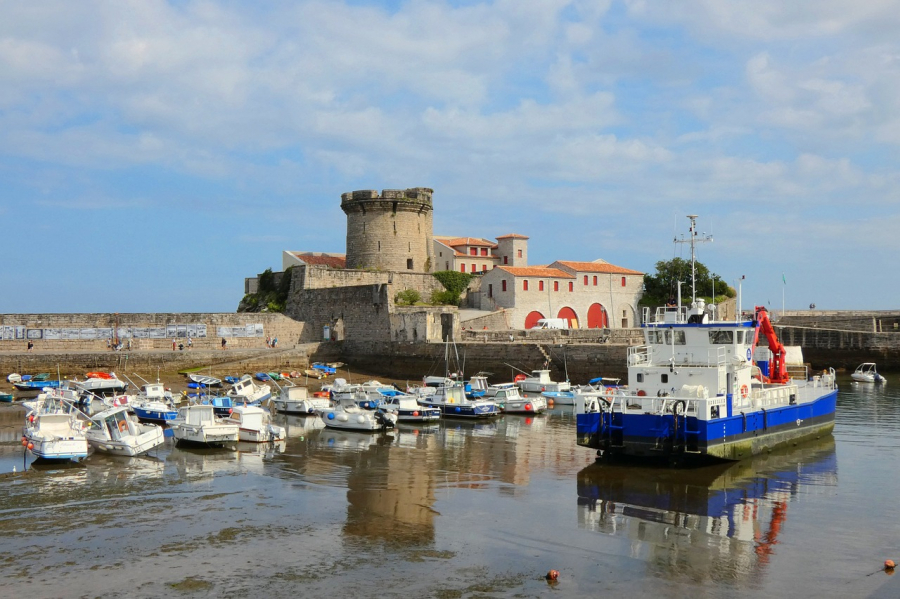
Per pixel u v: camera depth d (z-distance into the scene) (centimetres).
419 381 7600
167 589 2058
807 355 8381
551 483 3222
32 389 6391
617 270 9981
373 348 8481
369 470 3512
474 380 6309
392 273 9512
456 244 10862
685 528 2583
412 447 4141
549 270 9444
